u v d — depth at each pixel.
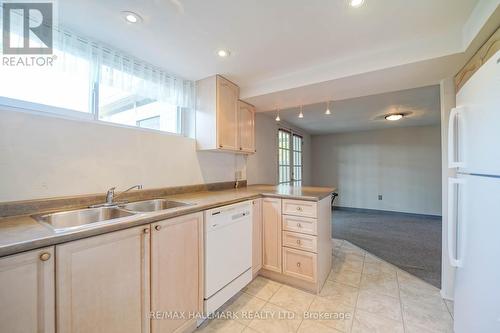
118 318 1.12
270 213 2.25
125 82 1.86
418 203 5.17
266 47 1.79
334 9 1.36
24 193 1.32
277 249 2.20
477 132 1.11
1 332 0.80
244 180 3.19
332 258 2.82
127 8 1.34
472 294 1.14
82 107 1.65
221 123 2.35
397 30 1.56
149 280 1.26
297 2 1.30
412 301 1.88
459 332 1.30
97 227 1.04
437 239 3.57
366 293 2.01
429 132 5.07
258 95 2.49
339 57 1.94
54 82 1.51
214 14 1.40
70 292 0.96
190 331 1.52
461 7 1.33
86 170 1.59
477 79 1.12
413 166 5.22
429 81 2.04
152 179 2.03
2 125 1.25
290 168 4.84
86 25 1.50
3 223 1.12
